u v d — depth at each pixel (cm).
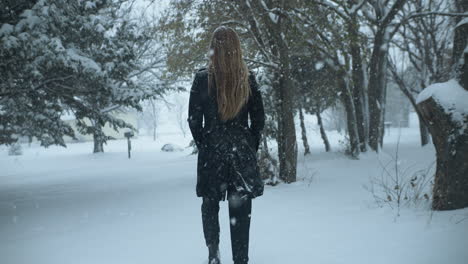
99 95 873
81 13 788
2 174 1877
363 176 812
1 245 360
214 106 243
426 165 929
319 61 1360
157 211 531
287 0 845
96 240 364
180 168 1442
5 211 642
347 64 1241
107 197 746
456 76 402
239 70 241
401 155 1323
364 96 1403
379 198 494
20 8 702
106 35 796
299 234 337
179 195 695
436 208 387
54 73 763
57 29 711
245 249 246
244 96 242
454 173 373
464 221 324
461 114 375
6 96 870
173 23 912
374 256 259
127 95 858
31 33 662
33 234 418
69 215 552
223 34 243
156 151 3056
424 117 411
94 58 809
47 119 1028
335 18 988
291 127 792
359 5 1098
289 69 800
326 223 374
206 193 242
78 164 2327
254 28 870
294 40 906
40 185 1172
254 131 258
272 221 405
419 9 1614
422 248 266
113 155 2792
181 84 1533
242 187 236
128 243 345
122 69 829
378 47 1350
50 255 314
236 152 240
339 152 1669
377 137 1376
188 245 326
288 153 786
